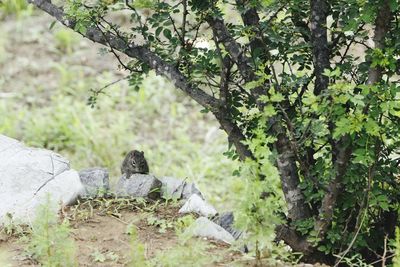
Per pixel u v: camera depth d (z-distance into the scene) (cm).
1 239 829
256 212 698
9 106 1600
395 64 734
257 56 762
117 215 888
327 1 778
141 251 718
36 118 1544
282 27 770
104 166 1449
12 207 878
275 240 793
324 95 702
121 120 1546
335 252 775
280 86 763
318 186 755
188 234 738
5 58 1752
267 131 760
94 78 1700
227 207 1257
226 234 846
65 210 894
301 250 777
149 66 812
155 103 1639
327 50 768
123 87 1675
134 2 770
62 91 1656
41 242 721
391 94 718
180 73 792
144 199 931
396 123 758
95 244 821
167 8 771
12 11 1895
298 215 772
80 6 790
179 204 938
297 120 762
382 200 751
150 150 1490
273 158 748
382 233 806
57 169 927
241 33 748
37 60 1755
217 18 758
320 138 763
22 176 909
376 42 716
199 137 1564
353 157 763
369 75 721
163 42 813
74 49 1795
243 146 785
